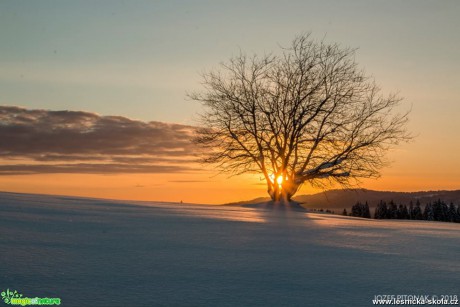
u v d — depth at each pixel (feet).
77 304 16.16
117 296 17.30
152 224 39.78
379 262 26.99
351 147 102.42
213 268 22.82
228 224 43.98
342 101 102.01
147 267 22.16
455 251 33.60
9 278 18.79
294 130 98.89
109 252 25.30
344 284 21.04
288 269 23.58
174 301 17.12
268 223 48.14
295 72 102.37
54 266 21.15
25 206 46.24
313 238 37.11
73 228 33.53
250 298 18.08
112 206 57.11
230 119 104.58
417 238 41.63
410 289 20.72
